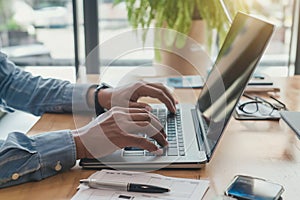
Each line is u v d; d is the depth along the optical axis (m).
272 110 1.24
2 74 1.35
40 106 1.26
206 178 0.83
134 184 0.79
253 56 0.95
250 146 0.99
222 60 1.18
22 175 0.83
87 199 0.76
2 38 2.59
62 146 0.88
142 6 1.99
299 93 1.41
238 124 1.13
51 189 0.81
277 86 1.47
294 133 1.04
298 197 0.76
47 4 2.51
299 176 0.84
